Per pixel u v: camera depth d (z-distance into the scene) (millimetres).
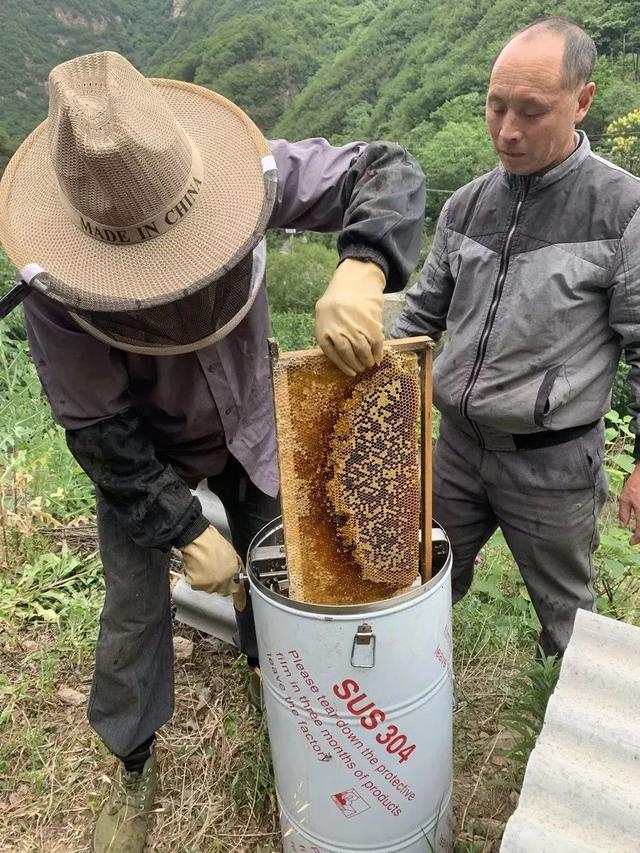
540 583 2279
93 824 2127
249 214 1460
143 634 1941
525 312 2016
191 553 1709
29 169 1527
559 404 2012
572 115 1867
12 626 2846
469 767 2238
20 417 4637
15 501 3441
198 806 2156
